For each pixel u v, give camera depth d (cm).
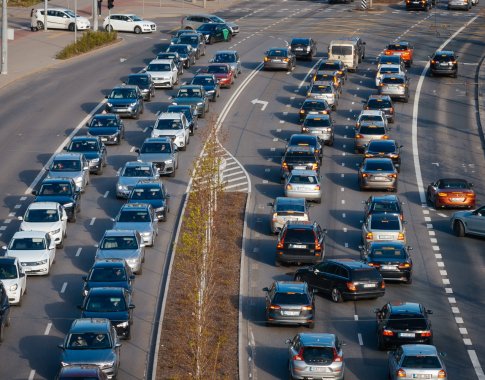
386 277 8169
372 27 19950
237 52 16938
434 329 7456
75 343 6544
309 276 8100
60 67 16038
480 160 11850
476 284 8350
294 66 16325
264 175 11194
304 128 12231
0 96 14188
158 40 18400
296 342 6556
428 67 16462
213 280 8025
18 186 10619
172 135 11781
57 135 12388
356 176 11238
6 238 9162
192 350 6706
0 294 7256
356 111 13788
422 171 11412
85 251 8931
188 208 9862
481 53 17538
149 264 8612
